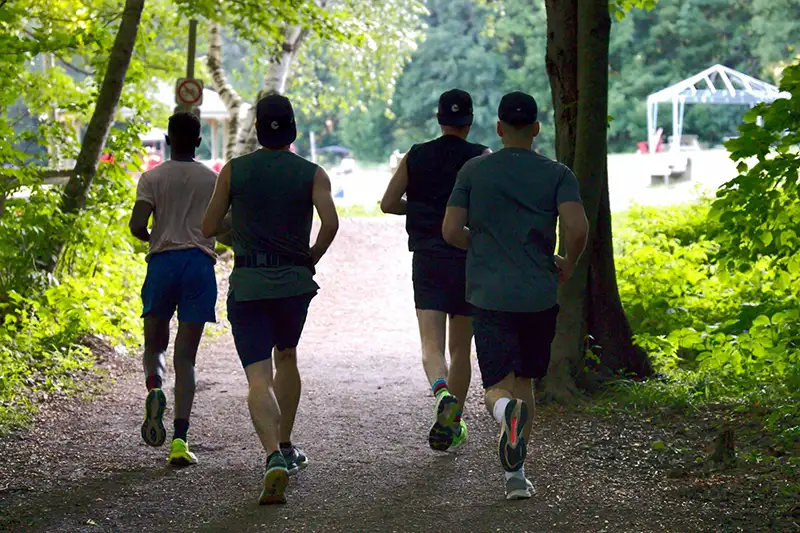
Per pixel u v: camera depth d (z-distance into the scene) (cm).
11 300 1384
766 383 1079
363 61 3231
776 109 984
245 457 892
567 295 1105
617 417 998
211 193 880
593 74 1092
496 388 722
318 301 2083
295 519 718
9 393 1098
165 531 698
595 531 677
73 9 1981
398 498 761
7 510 744
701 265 1548
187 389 869
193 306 864
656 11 7794
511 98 729
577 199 712
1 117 1600
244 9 1927
